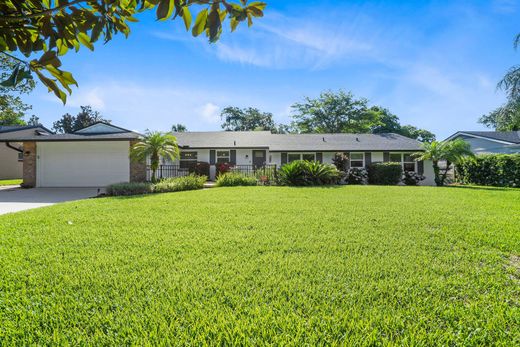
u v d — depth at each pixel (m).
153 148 11.39
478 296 2.28
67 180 13.18
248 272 2.73
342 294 2.30
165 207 6.55
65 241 3.79
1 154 18.89
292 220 5.10
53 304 2.12
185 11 1.23
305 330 1.81
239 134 20.16
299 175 12.74
